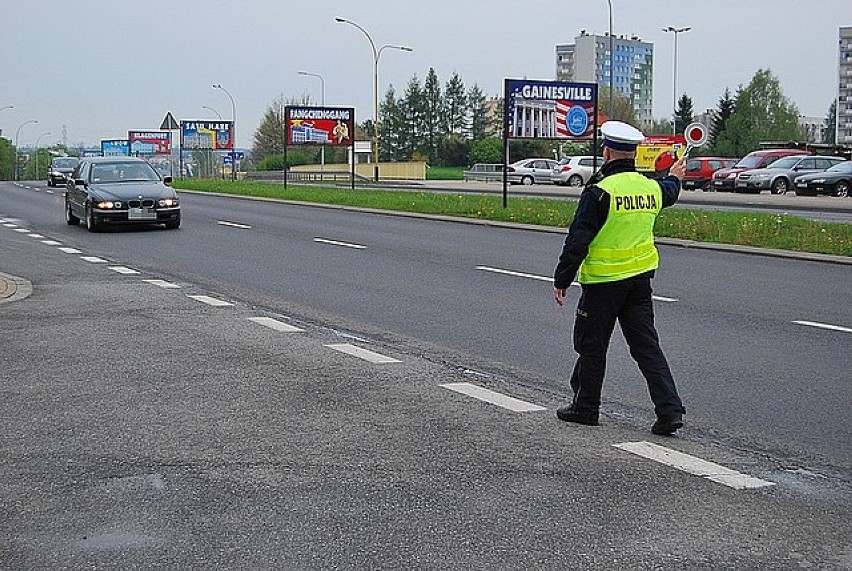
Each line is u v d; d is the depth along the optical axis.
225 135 70.19
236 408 8.05
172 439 7.20
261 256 19.64
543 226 25.64
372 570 4.94
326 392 8.59
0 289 14.83
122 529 5.50
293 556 5.12
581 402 7.62
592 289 7.46
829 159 47.25
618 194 7.31
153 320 12.27
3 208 36.00
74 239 23.38
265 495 6.02
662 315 12.57
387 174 85.50
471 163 104.31
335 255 19.70
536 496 5.99
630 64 163.25
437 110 135.62
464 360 9.98
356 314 12.82
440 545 5.25
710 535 5.38
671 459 6.73
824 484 6.25
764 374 9.30
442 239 22.89
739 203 35.69
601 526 5.51
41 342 10.82
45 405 8.15
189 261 18.88
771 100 119.62
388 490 6.10
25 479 6.34
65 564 5.05
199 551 5.20
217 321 12.24
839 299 13.88
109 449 6.96
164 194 25.59
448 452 6.88
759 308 13.12
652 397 7.43
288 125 47.09
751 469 6.54
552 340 11.05
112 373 9.30
